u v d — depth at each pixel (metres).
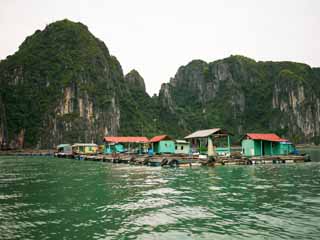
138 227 14.39
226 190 24.11
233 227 13.89
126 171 43.50
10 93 184.62
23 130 174.38
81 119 176.38
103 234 13.45
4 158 97.62
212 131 60.44
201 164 49.12
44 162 72.00
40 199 21.83
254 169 42.34
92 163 65.88
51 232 13.87
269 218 15.21
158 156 58.97
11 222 15.59
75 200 21.27
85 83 189.00
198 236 12.79
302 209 16.98
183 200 20.55
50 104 179.75
